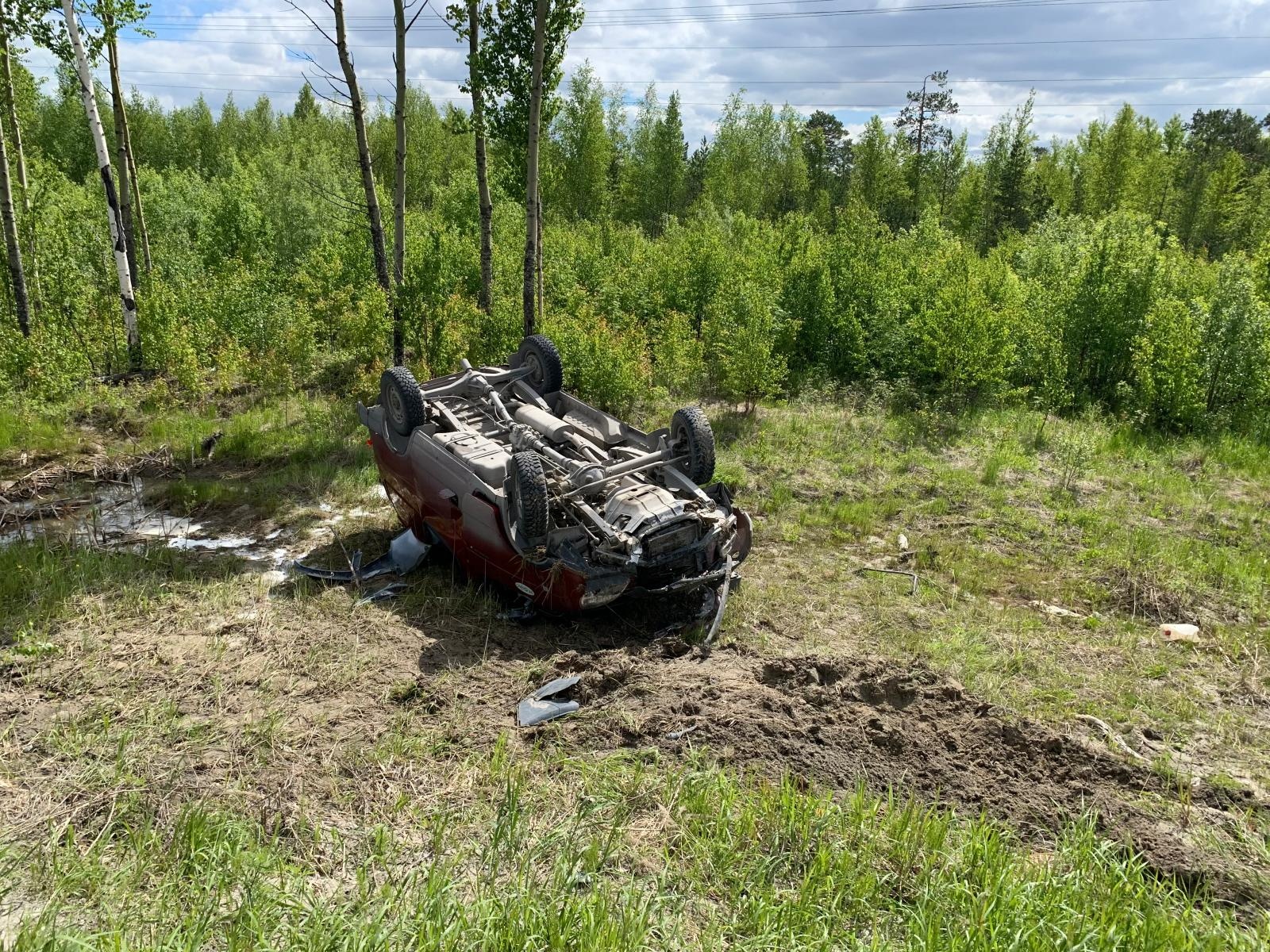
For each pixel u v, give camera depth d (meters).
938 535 9.13
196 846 4.26
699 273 18.09
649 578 6.93
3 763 4.99
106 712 5.48
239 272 16.89
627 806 4.70
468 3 12.95
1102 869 4.19
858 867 4.25
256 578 7.68
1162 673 6.45
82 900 4.00
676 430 7.48
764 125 46.44
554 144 30.89
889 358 15.07
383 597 7.34
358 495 9.76
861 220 17.28
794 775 4.99
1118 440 12.42
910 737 5.38
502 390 9.15
